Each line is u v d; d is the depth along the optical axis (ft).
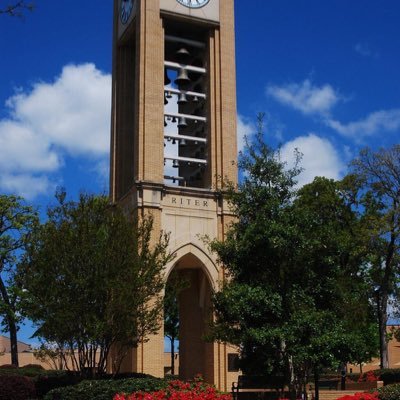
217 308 90.63
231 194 93.91
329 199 168.25
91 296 105.09
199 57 164.25
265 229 86.63
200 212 145.38
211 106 154.71
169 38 156.97
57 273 105.60
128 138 163.53
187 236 142.72
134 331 108.27
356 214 171.53
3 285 167.84
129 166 161.58
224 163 150.51
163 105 149.38
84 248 105.60
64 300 104.27
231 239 91.76
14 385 107.04
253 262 89.35
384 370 151.94
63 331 106.42
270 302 84.69
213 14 159.63
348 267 155.74
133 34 162.81
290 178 92.17
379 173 168.76
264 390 130.41
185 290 156.04
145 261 112.68
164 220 141.90
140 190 141.08
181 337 155.63
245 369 91.25
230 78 156.76
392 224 160.15
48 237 107.55
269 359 86.63
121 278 105.70
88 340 106.01
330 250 89.45
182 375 152.46
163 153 146.82
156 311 111.86
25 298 119.14
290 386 85.71
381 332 165.89
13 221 167.43
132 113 165.58
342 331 85.61
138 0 154.92
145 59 149.79
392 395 85.25
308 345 81.97
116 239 108.58
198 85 163.84
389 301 175.52
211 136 152.76
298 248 86.43
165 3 154.81
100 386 97.14
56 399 98.78
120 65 168.45
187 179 161.27
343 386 148.97
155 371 130.62
